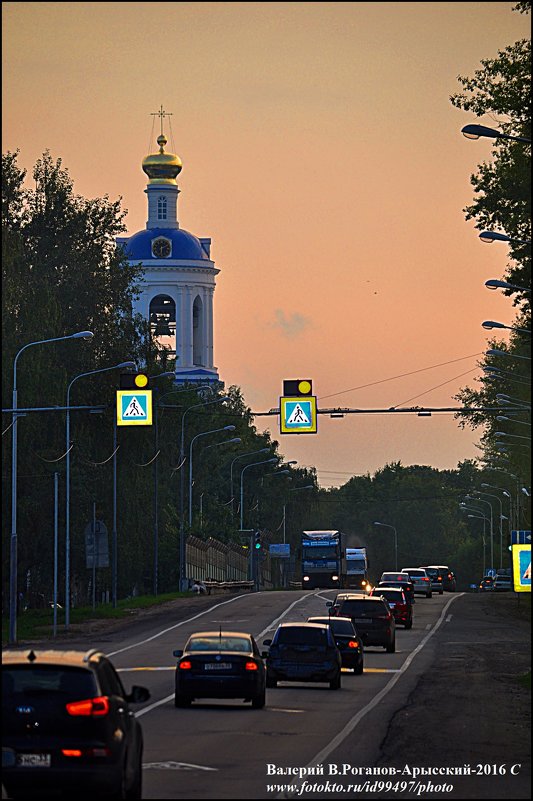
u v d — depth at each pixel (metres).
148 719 79.06
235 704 89.31
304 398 127.81
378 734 72.19
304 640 101.94
